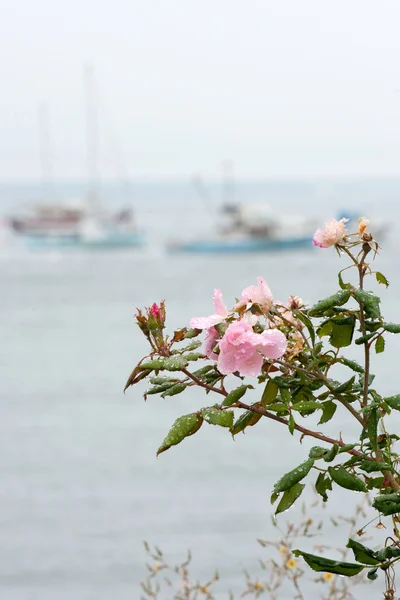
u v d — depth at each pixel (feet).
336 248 6.05
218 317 5.97
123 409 46.91
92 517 27.35
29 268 169.58
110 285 135.03
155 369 5.73
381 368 41.86
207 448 36.58
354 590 13.57
